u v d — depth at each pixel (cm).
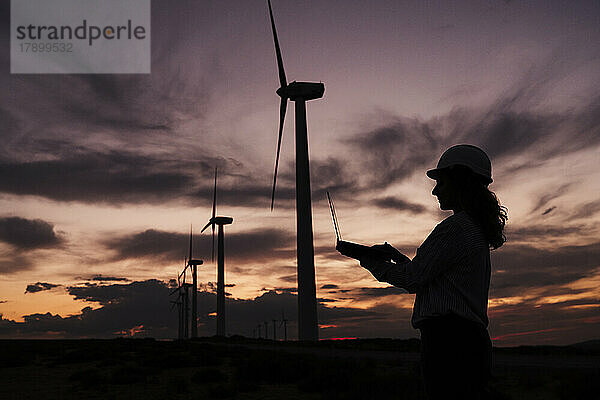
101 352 3469
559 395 1205
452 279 305
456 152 337
